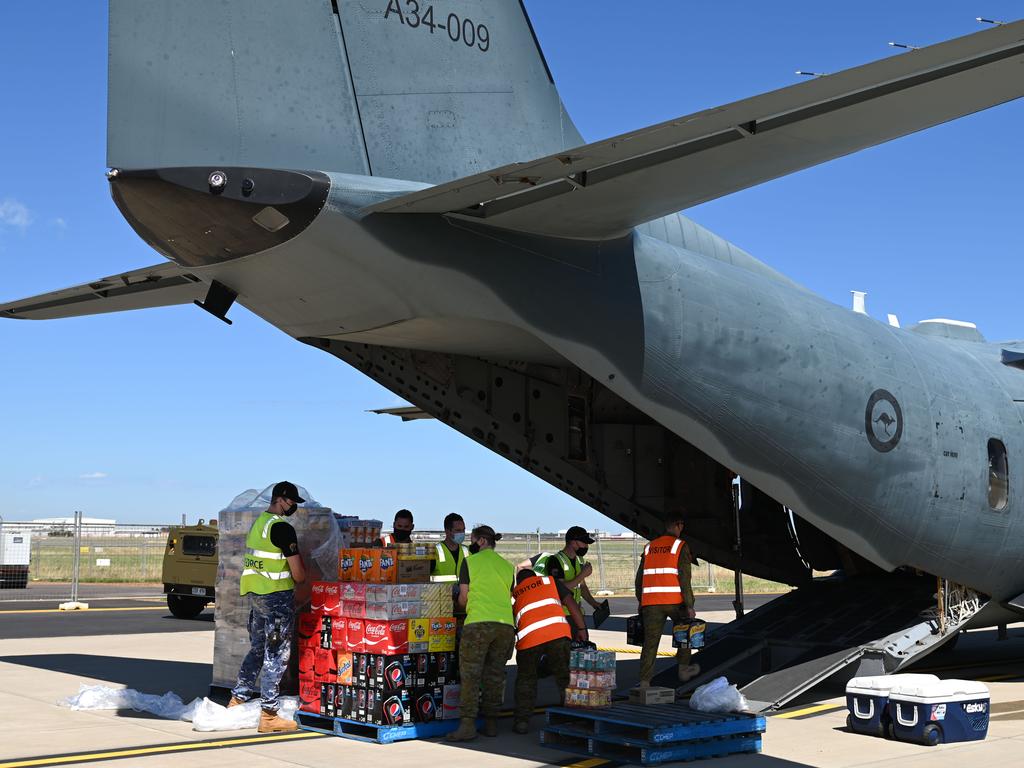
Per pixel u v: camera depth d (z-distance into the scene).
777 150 6.57
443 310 7.96
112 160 6.88
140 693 8.92
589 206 7.55
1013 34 4.99
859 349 10.02
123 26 7.04
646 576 8.74
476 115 8.66
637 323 8.69
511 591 7.91
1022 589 11.00
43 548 51.94
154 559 42.16
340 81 7.93
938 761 6.70
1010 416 11.19
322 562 8.68
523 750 7.10
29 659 12.46
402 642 7.47
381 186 7.52
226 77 7.39
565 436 11.02
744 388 9.19
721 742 6.94
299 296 8.01
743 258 10.39
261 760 6.64
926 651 9.62
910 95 5.86
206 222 7.09
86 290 9.76
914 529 10.09
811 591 10.82
